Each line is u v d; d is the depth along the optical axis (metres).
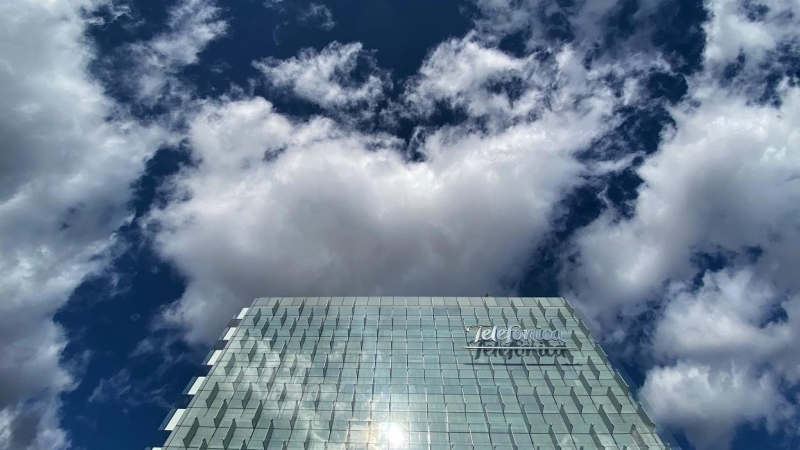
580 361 48.28
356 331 53.78
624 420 40.84
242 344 51.34
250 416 41.59
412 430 40.31
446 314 57.12
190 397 44.28
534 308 57.94
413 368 47.75
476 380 46.16
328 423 41.00
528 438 39.44
